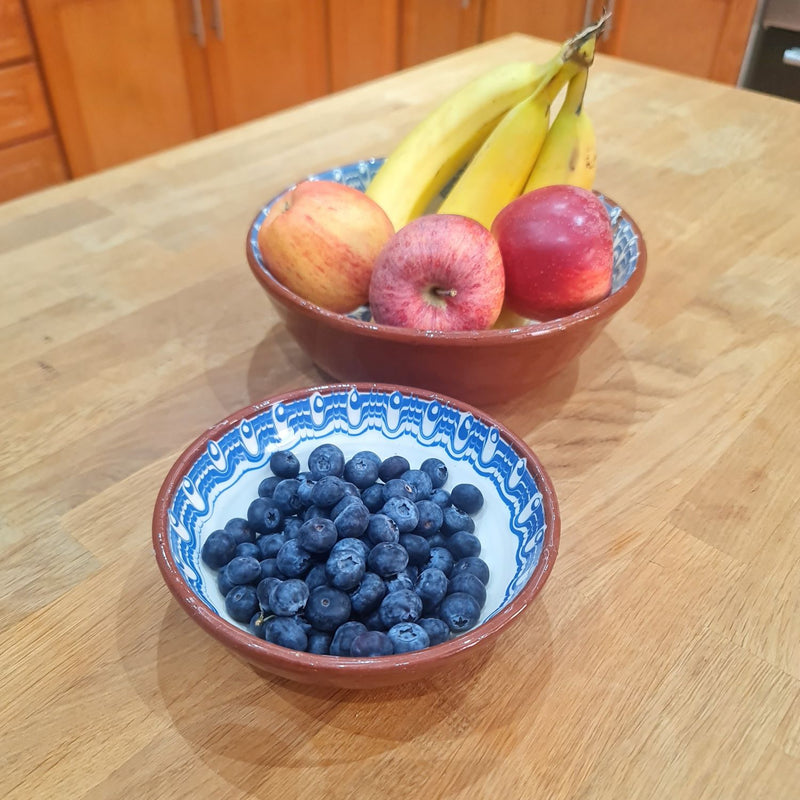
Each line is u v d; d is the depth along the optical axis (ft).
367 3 7.29
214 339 2.42
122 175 3.34
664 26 6.74
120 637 1.56
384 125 3.75
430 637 1.36
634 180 3.31
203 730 1.41
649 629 1.58
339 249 2.02
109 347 2.38
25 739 1.39
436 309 1.93
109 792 1.32
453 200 2.38
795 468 1.96
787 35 6.17
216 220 3.02
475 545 1.59
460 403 1.76
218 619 1.28
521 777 1.34
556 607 1.62
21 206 3.11
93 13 5.60
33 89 5.62
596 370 2.30
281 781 1.34
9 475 1.93
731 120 3.88
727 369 2.31
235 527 1.59
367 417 1.84
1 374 2.26
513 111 2.37
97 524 1.80
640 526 1.80
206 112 6.72
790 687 1.47
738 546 1.76
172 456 2.00
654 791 1.32
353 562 1.43
